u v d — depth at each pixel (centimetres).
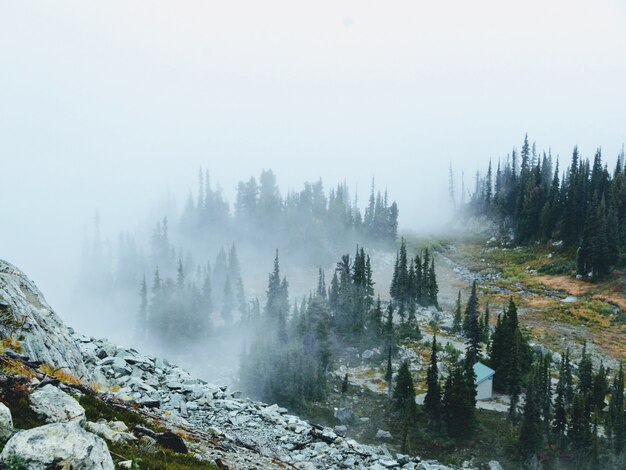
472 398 7288
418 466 2327
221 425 2236
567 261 15075
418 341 10775
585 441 6556
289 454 2120
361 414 7762
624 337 10762
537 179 19300
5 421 1013
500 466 6341
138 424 1560
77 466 943
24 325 1803
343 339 10694
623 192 15050
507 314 9362
